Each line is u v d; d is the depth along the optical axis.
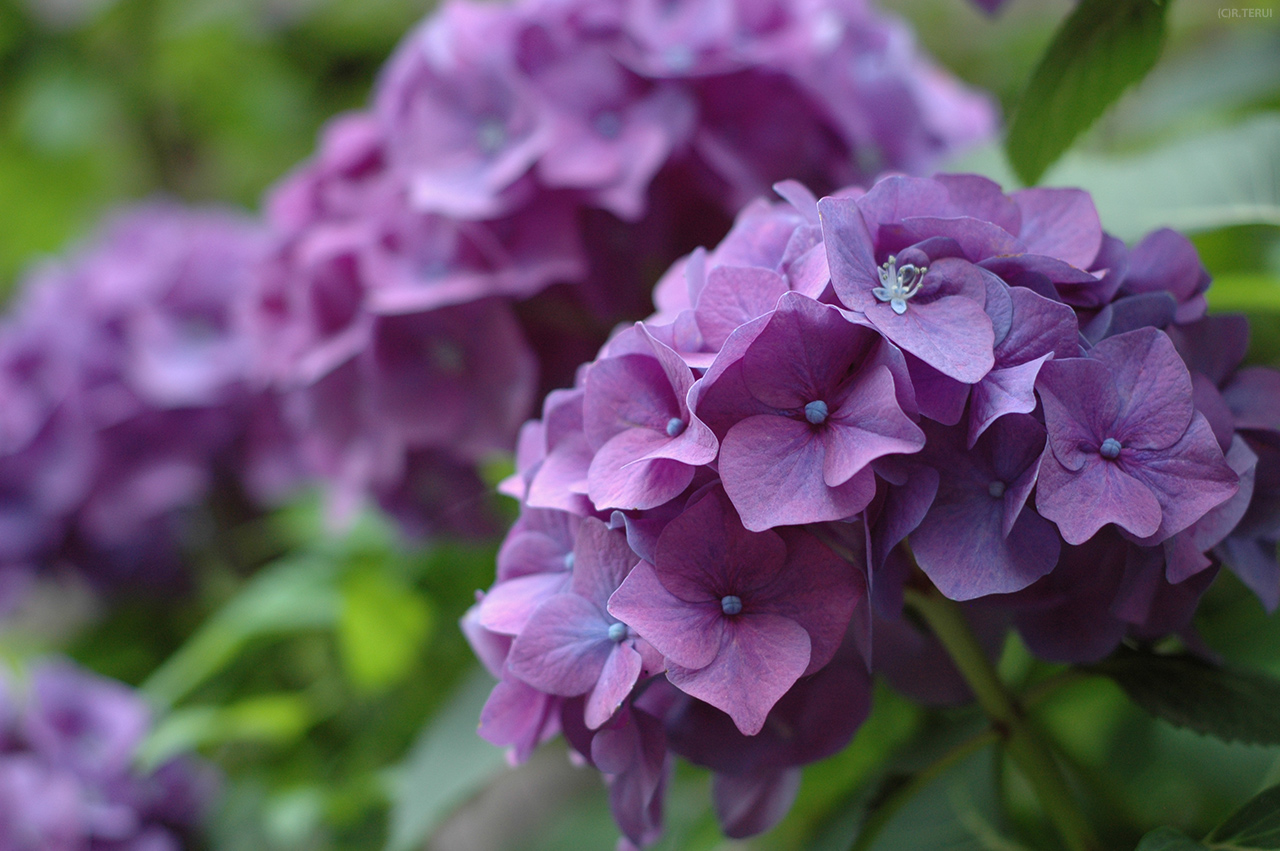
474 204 0.65
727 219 0.67
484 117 0.67
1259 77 0.93
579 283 0.67
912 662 0.56
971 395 0.50
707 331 0.50
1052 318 0.49
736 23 0.67
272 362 0.75
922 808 0.62
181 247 0.92
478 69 0.67
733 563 0.50
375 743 0.84
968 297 0.50
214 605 1.00
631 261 0.67
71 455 0.89
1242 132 0.67
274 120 1.40
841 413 0.49
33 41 1.30
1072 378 0.49
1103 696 0.69
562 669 0.50
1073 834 0.55
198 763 0.83
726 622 0.50
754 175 0.66
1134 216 0.66
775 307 0.49
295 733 0.83
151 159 1.39
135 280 0.91
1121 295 0.52
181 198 1.42
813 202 0.53
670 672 0.49
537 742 0.53
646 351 0.51
